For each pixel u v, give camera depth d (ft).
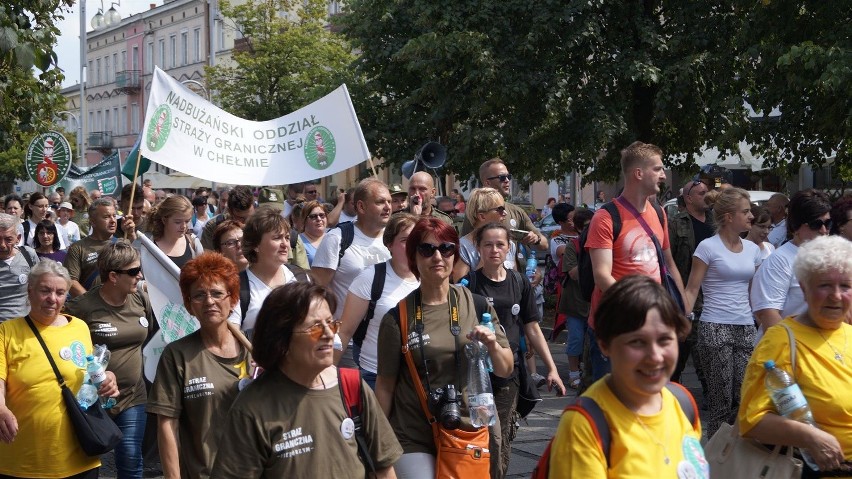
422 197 28.12
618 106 56.70
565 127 58.70
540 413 30.63
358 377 12.16
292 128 32.58
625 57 54.80
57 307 17.53
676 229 32.27
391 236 18.21
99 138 229.25
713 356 23.63
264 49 115.65
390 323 15.44
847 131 46.39
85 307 20.59
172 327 19.49
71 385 17.42
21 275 26.68
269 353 11.35
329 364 11.48
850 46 44.34
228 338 15.74
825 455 12.78
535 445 26.48
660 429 9.80
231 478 11.19
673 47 53.52
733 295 23.62
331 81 85.87
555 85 55.16
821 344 13.57
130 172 39.27
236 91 116.47
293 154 32.48
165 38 205.98
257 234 18.99
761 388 13.56
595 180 64.90
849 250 13.50
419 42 57.57
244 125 31.96
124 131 225.97
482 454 15.07
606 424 9.68
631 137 57.57
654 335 9.51
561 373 38.75
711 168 43.09
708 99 56.13
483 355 15.28
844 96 45.34
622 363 9.60
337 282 21.97
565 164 62.18
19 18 30.78
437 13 58.95
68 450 17.35
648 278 9.78
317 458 11.39
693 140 60.70
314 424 11.46
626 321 9.53
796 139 51.21
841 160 53.26
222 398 15.30
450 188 110.52
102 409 17.75
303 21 119.03
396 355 15.39
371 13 71.31
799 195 19.33
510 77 56.34
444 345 15.23
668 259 21.77
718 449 14.01
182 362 15.37
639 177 19.97
